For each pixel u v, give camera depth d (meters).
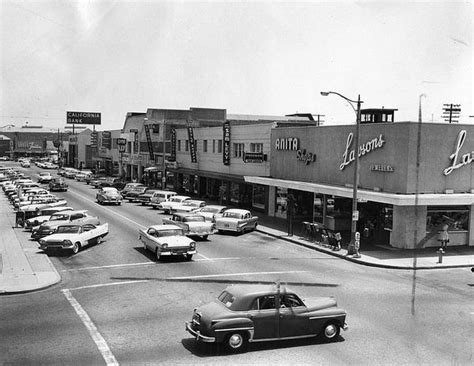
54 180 72.88
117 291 21.19
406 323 17.03
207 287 21.80
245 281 22.92
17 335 15.71
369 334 15.89
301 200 44.03
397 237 31.50
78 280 23.19
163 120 73.69
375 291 21.48
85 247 31.41
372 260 27.80
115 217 45.47
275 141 45.78
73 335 15.72
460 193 31.48
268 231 38.28
